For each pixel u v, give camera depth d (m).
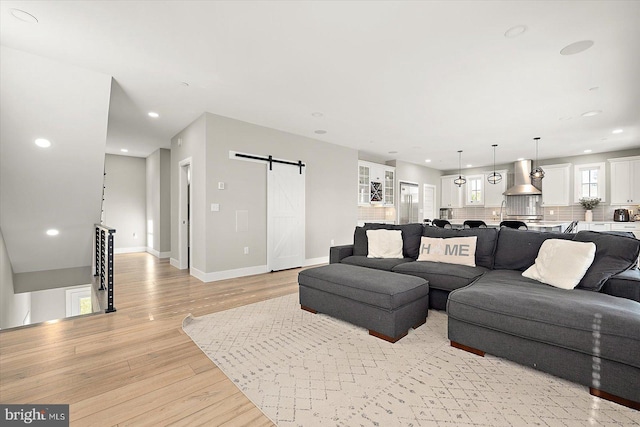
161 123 4.82
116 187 7.36
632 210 6.59
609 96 3.66
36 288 4.61
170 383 1.76
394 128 5.05
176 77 3.20
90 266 5.01
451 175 9.67
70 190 3.72
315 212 5.82
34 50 2.66
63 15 2.17
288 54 2.73
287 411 1.53
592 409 1.54
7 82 2.71
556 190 7.43
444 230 3.63
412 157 7.80
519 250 3.03
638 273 2.30
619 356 1.55
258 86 3.42
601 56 2.74
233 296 3.60
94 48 2.63
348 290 2.60
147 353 2.13
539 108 4.07
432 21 2.24
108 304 2.99
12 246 4.02
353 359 2.07
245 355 2.12
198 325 2.68
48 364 1.95
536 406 1.57
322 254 5.95
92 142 3.38
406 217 8.43
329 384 1.77
